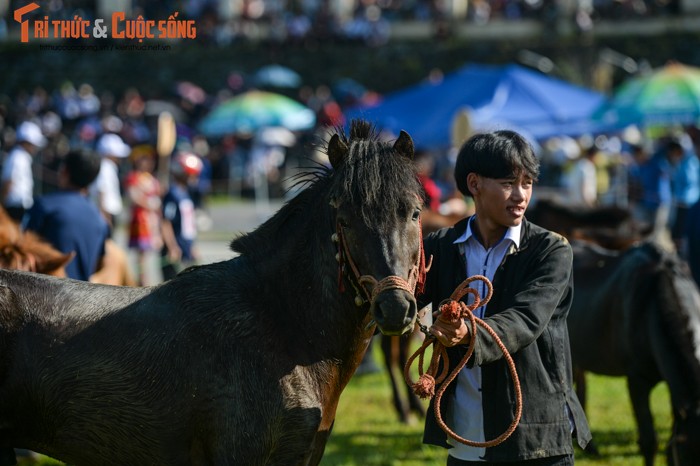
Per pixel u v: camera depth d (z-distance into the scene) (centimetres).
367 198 562
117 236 3266
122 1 5206
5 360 609
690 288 999
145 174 2184
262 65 5359
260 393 585
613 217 1431
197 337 600
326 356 610
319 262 612
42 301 627
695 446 803
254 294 618
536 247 611
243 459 580
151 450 600
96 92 5328
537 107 2762
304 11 5806
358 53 5341
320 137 712
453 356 616
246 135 4544
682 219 2219
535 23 5331
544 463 599
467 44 5272
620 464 1111
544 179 3550
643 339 1002
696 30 5103
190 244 1977
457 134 2464
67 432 611
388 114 2788
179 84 5225
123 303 630
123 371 600
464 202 1938
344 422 1336
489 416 595
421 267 600
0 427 616
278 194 4341
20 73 5381
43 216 1059
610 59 5022
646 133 3584
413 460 1133
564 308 620
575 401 621
